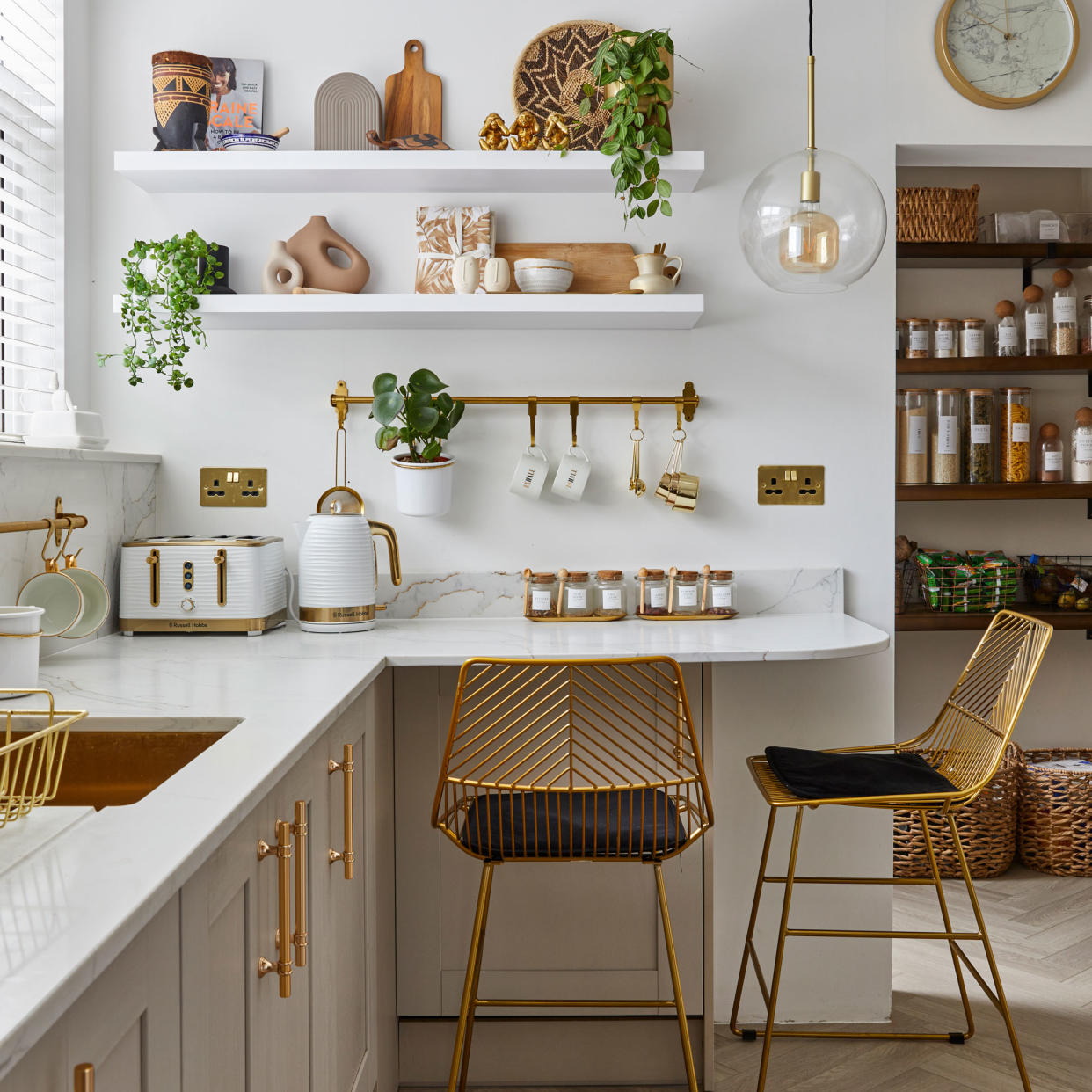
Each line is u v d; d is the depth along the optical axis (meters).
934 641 3.63
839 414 2.55
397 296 2.31
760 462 2.55
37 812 0.97
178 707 1.49
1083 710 3.67
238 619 2.24
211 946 1.02
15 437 2.19
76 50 2.42
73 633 2.04
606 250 2.51
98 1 2.48
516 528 2.55
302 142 2.48
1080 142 2.53
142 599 2.24
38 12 2.32
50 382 2.36
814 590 2.55
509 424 2.54
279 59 2.49
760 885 2.30
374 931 1.91
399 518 2.54
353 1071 1.73
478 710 2.10
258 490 2.53
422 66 2.49
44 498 1.94
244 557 2.24
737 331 2.54
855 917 2.53
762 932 2.54
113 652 2.03
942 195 3.20
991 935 2.89
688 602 2.45
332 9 2.48
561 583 2.46
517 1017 2.23
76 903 0.76
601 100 2.46
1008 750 3.51
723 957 2.54
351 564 2.28
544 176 2.38
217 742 1.26
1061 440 3.51
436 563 2.55
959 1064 2.25
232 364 2.53
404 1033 2.24
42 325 2.35
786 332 2.54
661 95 2.32
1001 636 2.28
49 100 2.36
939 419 3.13
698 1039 2.21
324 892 1.51
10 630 1.59
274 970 1.22
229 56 2.48
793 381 2.54
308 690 1.62
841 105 2.51
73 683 1.69
